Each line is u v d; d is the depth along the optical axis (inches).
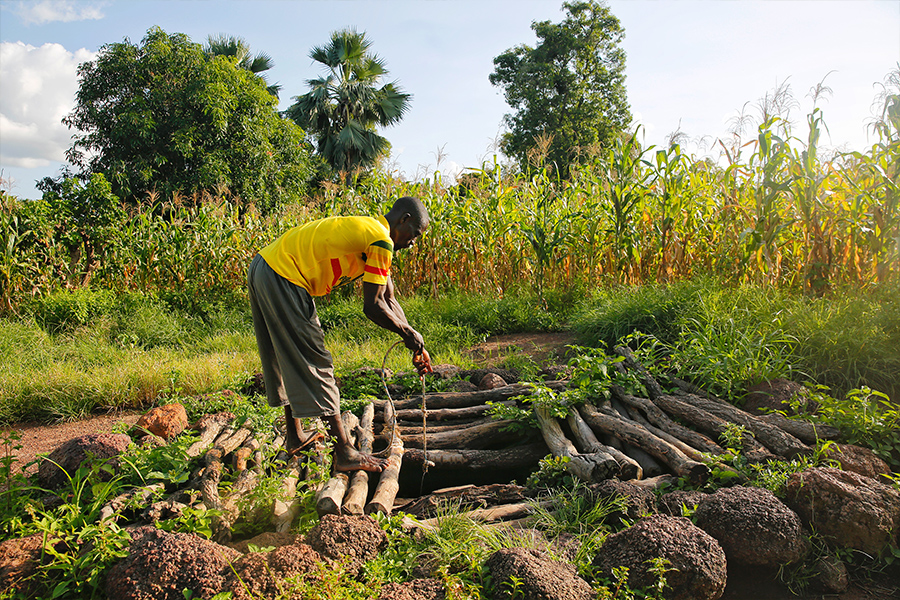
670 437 149.3
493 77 1072.2
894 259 216.1
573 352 251.8
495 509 126.2
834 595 103.0
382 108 850.8
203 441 146.9
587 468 131.5
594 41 995.9
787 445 137.3
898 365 175.0
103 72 625.3
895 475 131.6
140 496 113.7
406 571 100.0
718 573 94.4
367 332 298.2
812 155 232.7
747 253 254.2
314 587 86.0
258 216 455.5
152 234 422.6
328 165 810.8
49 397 208.7
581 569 98.4
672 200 292.7
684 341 200.7
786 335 192.2
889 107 230.5
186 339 323.6
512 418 167.6
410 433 170.2
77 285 402.3
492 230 361.4
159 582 87.7
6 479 120.4
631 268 313.1
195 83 625.3
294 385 118.0
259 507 116.6
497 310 308.0
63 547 98.6
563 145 931.3
